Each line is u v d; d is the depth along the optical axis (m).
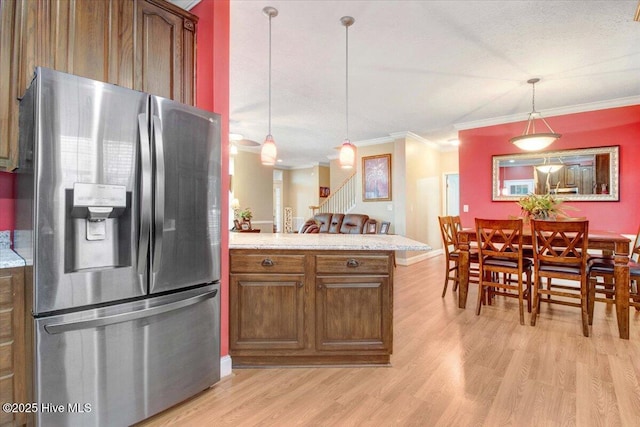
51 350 1.37
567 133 4.66
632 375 2.08
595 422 1.64
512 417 1.69
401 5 2.33
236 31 2.68
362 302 2.29
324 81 3.72
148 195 1.62
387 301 2.29
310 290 2.28
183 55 2.17
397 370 2.20
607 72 3.47
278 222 11.12
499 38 2.78
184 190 1.80
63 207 1.40
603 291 2.93
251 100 4.36
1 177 1.83
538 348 2.51
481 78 3.63
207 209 1.93
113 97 1.53
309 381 2.08
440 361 2.32
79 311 1.45
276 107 4.67
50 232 1.37
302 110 4.80
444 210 7.84
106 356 1.51
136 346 1.61
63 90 1.39
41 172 1.34
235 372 2.21
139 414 1.62
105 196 1.50
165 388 1.73
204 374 1.93
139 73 1.96
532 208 3.64
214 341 1.99
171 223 1.73
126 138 1.57
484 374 2.13
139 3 1.98
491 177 5.27
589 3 2.31
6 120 1.58
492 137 5.29
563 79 3.65
